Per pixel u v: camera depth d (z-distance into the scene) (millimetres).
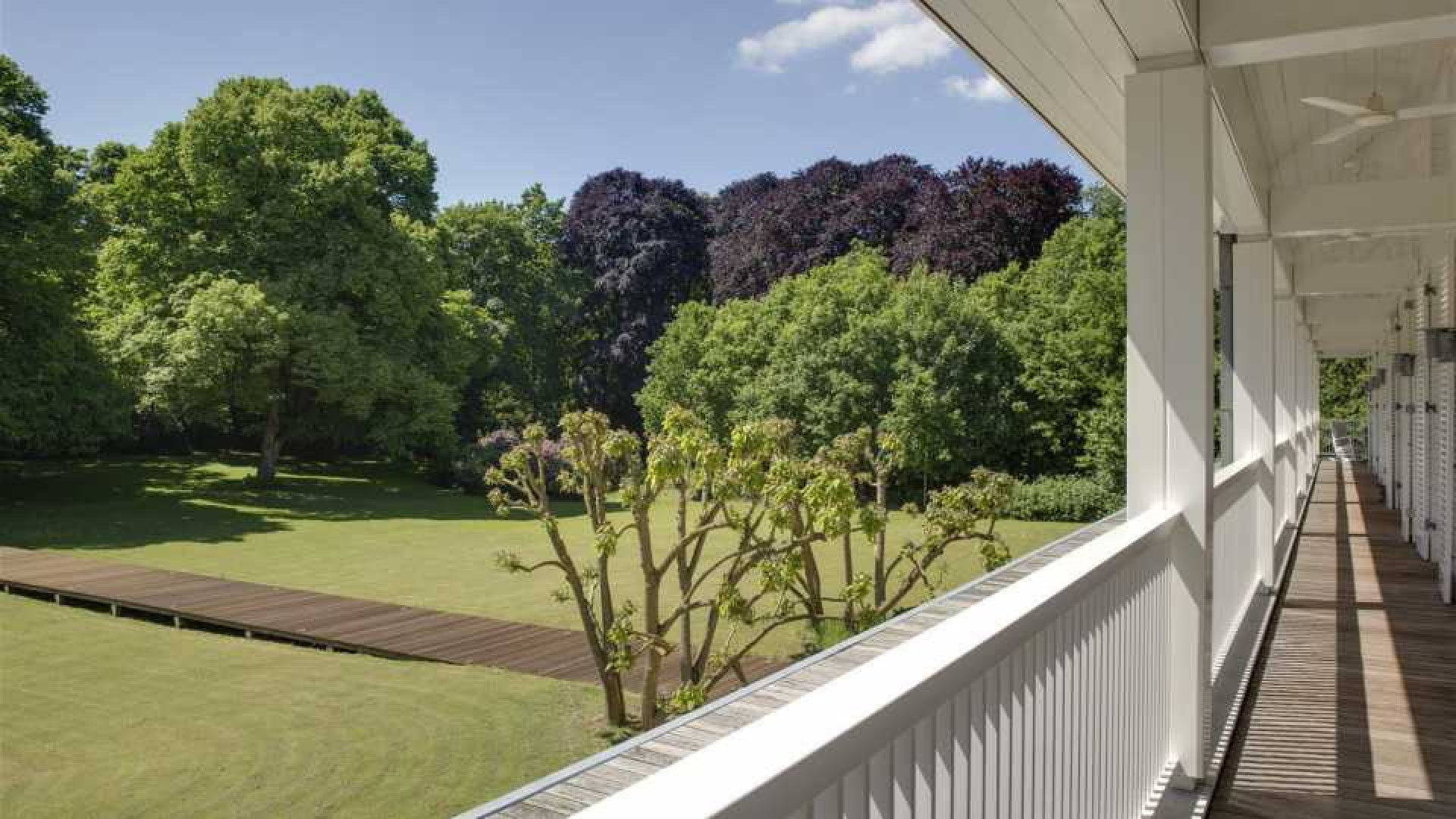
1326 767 3641
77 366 24266
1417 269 9109
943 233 33219
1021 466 26000
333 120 32844
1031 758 1895
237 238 28359
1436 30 3066
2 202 23031
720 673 7895
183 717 9086
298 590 14781
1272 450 6781
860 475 8969
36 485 27125
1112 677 2574
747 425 7730
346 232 29109
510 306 38656
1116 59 3396
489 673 9961
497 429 37781
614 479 9328
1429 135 6211
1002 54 3424
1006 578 3580
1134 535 2656
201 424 33344
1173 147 3316
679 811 775
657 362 35156
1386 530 10234
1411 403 9242
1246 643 5379
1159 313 3334
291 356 27422
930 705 1322
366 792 7246
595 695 9203
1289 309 10195
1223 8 3211
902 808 1322
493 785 7230
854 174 39406
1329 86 5195
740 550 7914
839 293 29062
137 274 28000
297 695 9617
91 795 7426
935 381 25703
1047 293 27047
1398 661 5145
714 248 41812
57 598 14398
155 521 23047
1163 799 3242
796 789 946
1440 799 3352
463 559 18172
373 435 29469
